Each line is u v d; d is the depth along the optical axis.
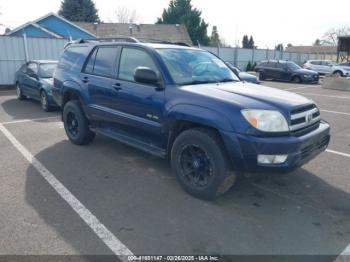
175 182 4.21
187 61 4.43
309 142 3.49
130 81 4.46
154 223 3.21
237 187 4.08
